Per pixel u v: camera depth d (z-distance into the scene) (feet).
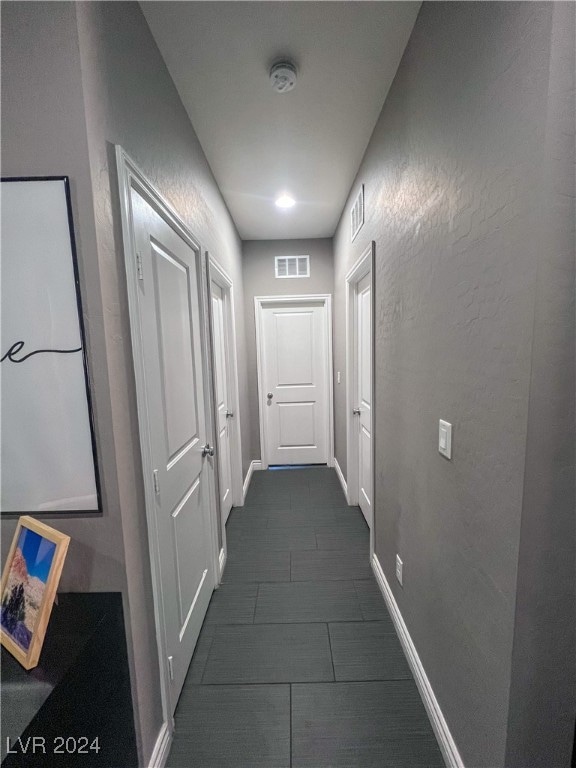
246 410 11.21
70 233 2.68
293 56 4.25
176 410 4.39
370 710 3.99
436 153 3.43
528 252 2.17
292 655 4.73
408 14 3.75
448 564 3.42
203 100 4.93
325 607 5.61
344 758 3.53
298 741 3.69
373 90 4.88
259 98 4.95
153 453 3.59
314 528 8.14
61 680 2.35
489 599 2.73
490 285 2.60
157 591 3.55
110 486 2.94
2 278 2.72
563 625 2.40
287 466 12.43
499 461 2.56
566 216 2.03
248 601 5.78
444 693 3.54
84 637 2.67
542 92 1.99
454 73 3.02
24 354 2.80
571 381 2.16
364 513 8.65
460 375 3.09
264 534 7.90
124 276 3.14
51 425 2.87
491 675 2.72
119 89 3.09
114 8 3.01
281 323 11.97
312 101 5.05
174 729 3.84
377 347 5.96
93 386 2.85
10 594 2.68
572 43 1.89
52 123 2.57
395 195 4.74
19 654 2.48
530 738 2.53
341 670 4.49
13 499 2.93
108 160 2.89
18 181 2.62
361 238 6.91
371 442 6.48
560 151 1.98
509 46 2.26
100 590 3.05
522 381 2.27
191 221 5.30
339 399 10.85
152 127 3.84
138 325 3.29
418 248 3.99
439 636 3.65
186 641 4.48
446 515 3.44
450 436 3.31
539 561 2.34
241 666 4.58
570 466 2.24
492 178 2.51
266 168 6.89
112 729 2.95
